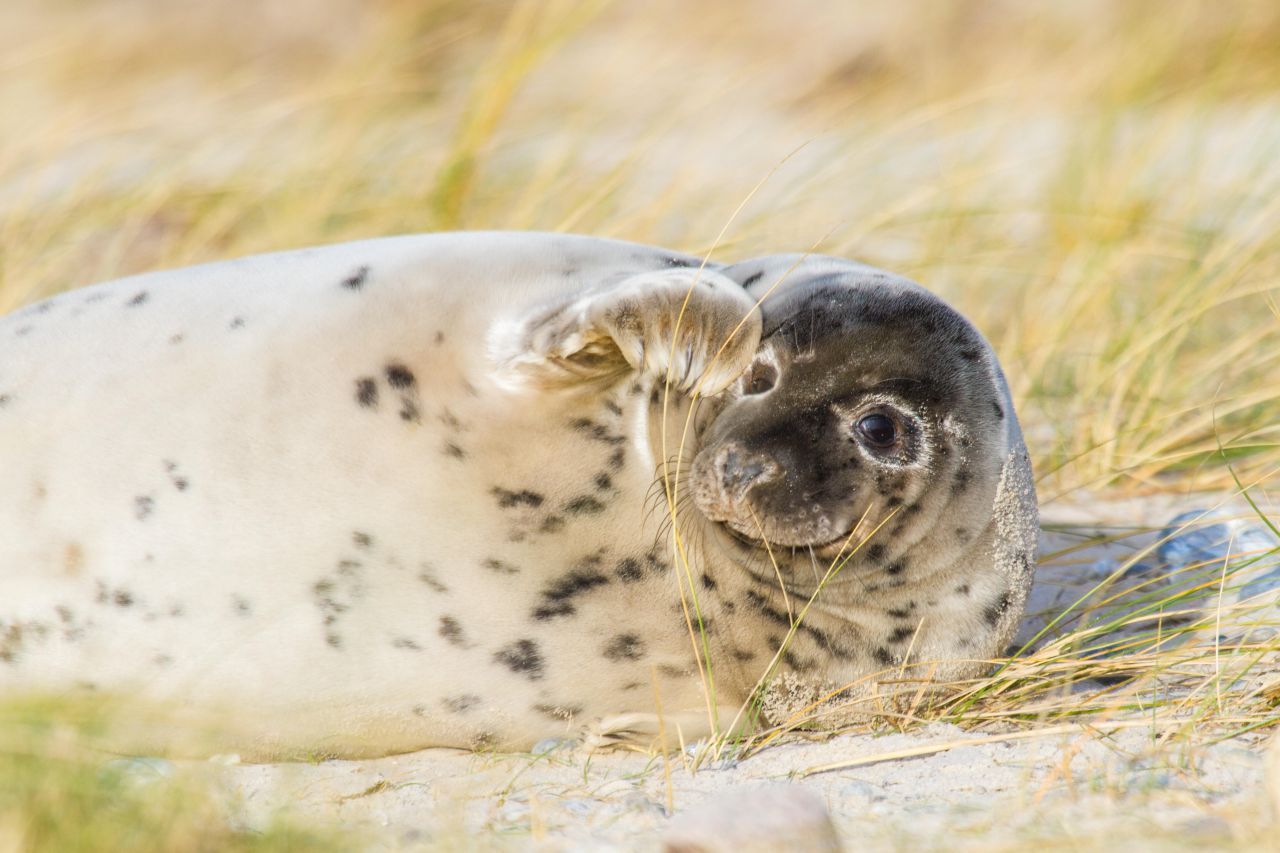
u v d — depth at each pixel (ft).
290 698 44.73
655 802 40.52
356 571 44.04
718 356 44.52
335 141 93.45
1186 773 40.40
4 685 44.88
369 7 180.24
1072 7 155.53
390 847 35.99
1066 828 36.37
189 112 110.83
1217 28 130.00
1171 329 75.82
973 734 45.32
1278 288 82.58
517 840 37.58
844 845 36.24
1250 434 65.05
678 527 45.01
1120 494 67.97
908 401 45.80
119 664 45.01
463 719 45.37
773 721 47.29
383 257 48.52
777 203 91.40
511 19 94.89
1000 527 47.14
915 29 159.02
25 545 45.44
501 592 44.21
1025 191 102.01
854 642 46.91
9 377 47.78
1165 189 98.48
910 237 91.04
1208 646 47.57
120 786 35.68
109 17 182.50
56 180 97.71
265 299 47.78
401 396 44.96
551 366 44.06
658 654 45.37
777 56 156.15
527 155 97.40
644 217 81.35
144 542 44.68
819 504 44.70
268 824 36.01
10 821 33.42
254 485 44.47
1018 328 81.00
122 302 49.44
